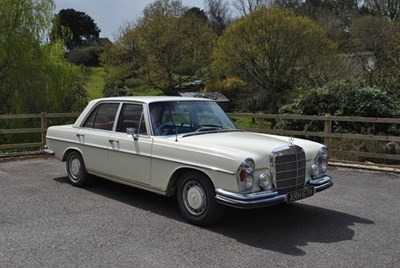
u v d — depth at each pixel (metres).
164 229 5.22
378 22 32.09
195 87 35.19
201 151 5.21
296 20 27.44
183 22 33.62
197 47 33.19
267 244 4.78
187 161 5.34
